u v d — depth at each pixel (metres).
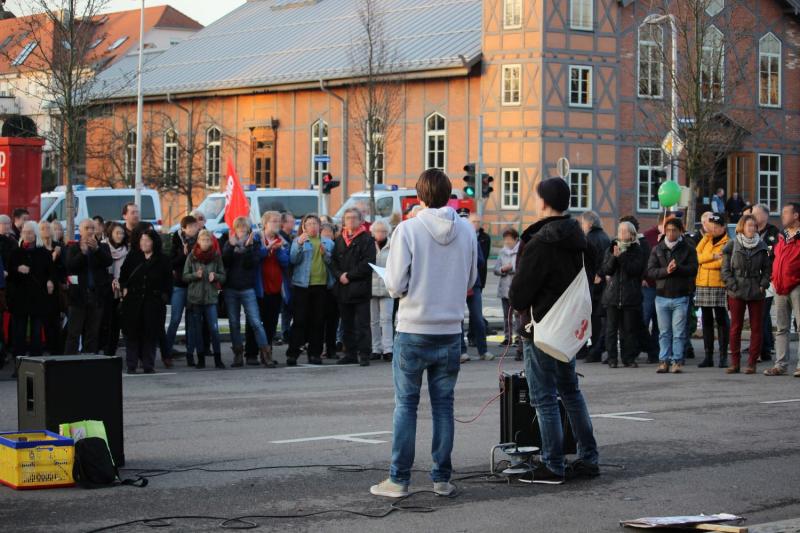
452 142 52.59
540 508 8.80
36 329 17.70
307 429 12.34
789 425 12.73
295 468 10.20
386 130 52.38
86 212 34.50
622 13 51.47
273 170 59.66
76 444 9.50
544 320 9.39
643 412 13.68
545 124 50.09
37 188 25.72
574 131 50.62
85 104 34.19
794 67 55.78
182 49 68.62
